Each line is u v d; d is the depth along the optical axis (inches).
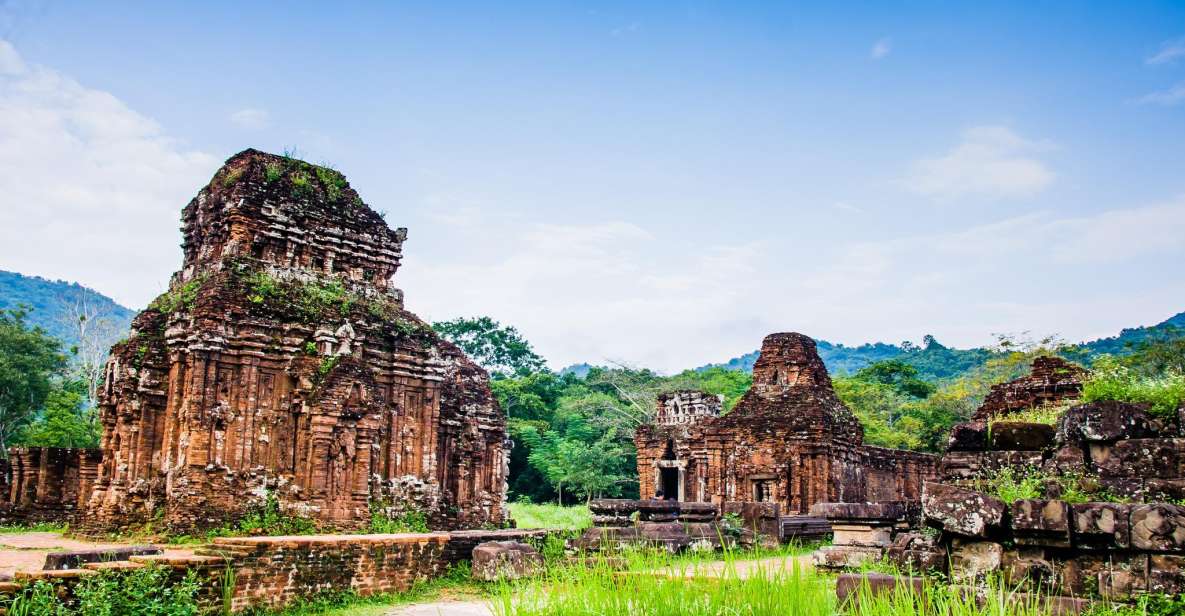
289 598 652.7
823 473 1371.8
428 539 764.6
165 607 557.3
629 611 444.8
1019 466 534.0
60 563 580.7
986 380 2566.4
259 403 993.5
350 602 681.6
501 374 3289.9
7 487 1187.9
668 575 504.1
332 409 999.6
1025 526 427.5
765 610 427.8
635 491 2662.4
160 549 661.3
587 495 2492.6
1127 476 486.9
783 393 1464.1
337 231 1138.7
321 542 682.2
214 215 1102.4
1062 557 425.7
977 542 443.2
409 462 1113.4
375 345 1101.7
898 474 1649.9
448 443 1246.9
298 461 1002.1
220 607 608.7
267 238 1077.8
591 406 2780.5
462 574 771.4
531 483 2613.2
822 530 1101.7
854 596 429.1
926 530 483.5
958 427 571.8
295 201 1109.1
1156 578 402.6
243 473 963.3
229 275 1019.9
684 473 1557.6
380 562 720.3
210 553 634.2
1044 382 1175.6
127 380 1027.9
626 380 3080.7
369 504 1030.4
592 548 810.2
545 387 3046.3
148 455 1013.8
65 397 1900.8
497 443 1337.4
